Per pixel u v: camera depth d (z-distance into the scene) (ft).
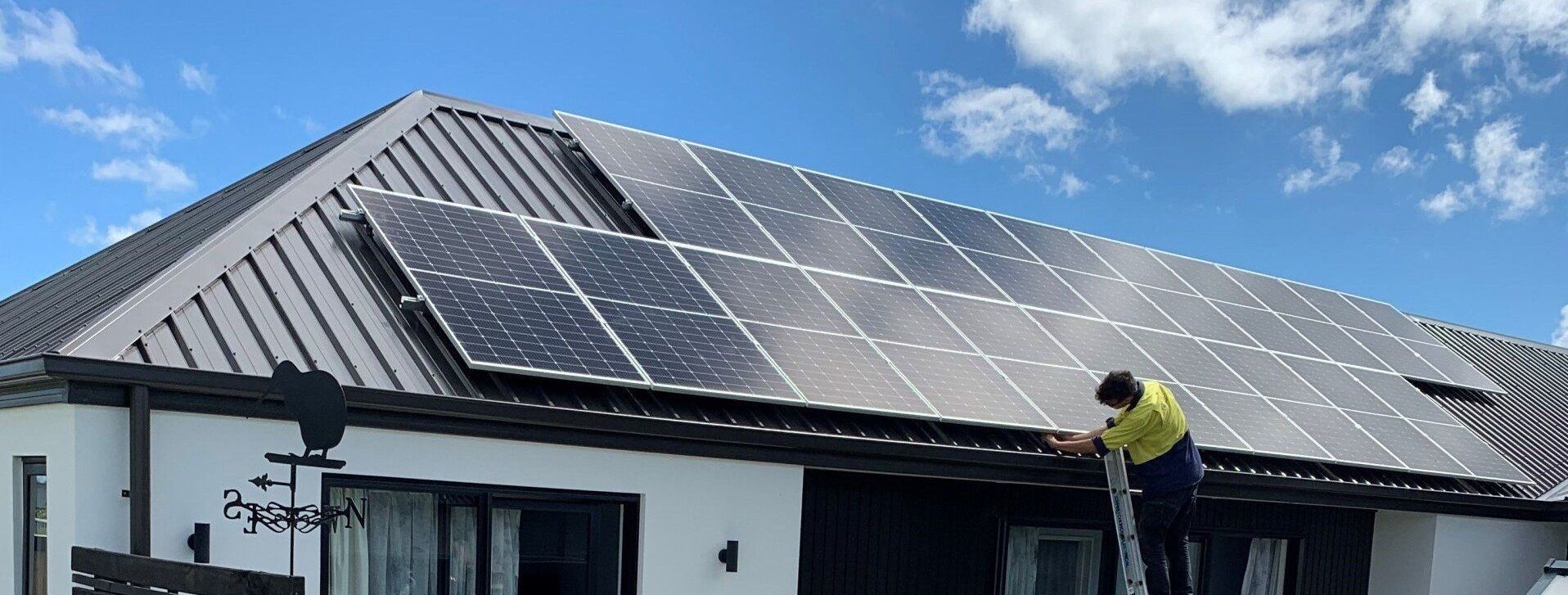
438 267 29.71
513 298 29.55
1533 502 46.09
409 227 31.32
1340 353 49.62
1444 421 46.98
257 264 28.63
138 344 23.81
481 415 26.09
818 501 33.27
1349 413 42.96
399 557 26.99
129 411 23.02
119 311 24.43
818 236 40.55
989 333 37.58
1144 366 39.45
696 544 29.89
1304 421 40.29
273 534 24.40
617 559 29.63
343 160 35.45
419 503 27.37
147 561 21.25
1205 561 42.55
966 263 42.91
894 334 35.09
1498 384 60.90
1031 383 35.14
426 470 26.14
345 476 25.52
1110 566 39.83
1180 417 31.30
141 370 22.24
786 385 30.01
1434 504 44.21
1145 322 43.57
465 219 32.94
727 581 30.35
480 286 29.58
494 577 28.14
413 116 40.19
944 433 32.91
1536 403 59.16
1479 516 46.06
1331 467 40.16
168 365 23.29
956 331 36.88
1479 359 65.21
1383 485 40.57
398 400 24.99
